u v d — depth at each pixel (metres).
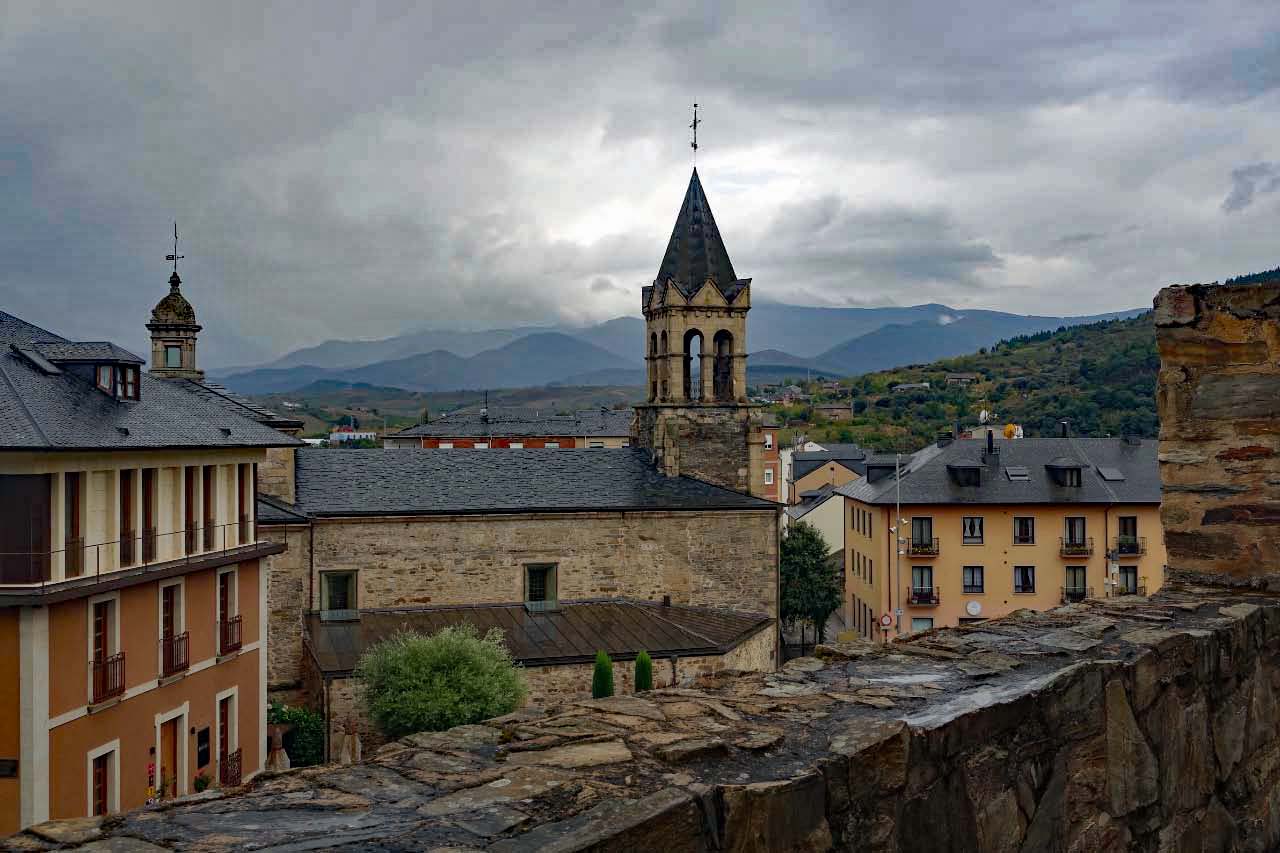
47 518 26.22
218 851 4.62
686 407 55.44
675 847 5.06
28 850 4.70
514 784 5.39
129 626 28.91
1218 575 11.06
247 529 36.69
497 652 38.25
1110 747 7.71
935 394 184.38
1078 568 71.50
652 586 48.81
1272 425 10.83
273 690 43.12
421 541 45.84
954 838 6.37
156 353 64.56
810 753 5.89
